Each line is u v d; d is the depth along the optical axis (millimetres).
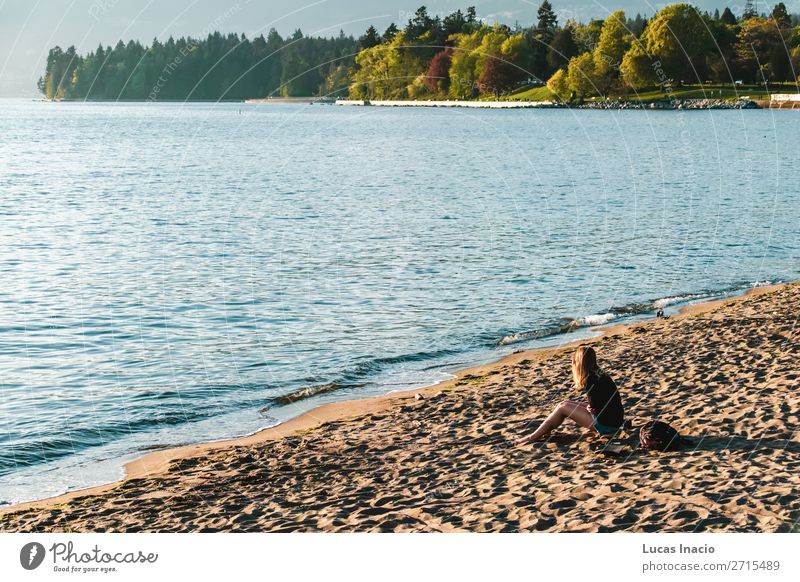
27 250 30953
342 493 9258
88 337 19391
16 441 12758
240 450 11672
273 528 8211
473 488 8891
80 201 46344
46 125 126500
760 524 6996
